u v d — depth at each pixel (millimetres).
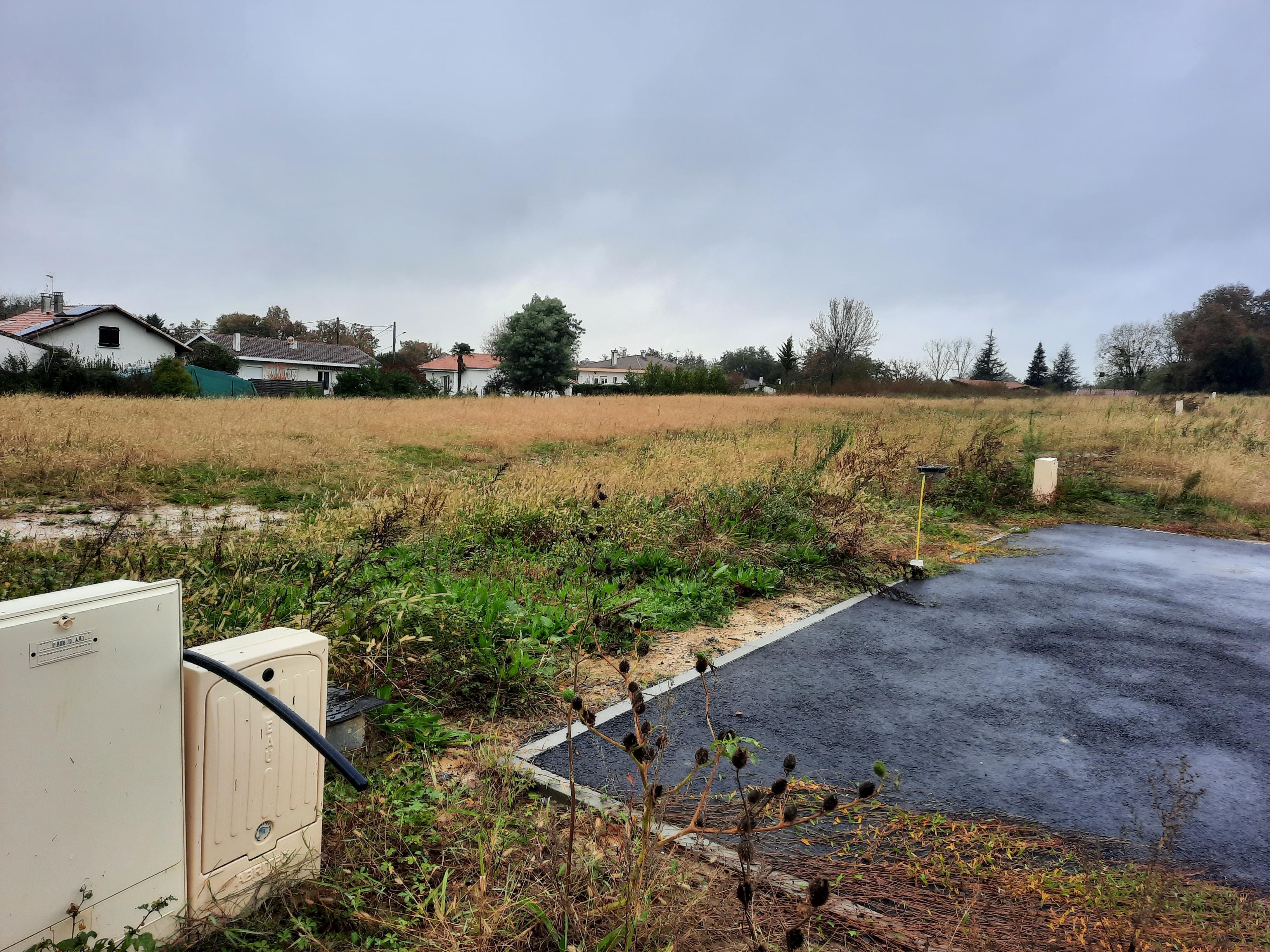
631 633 5742
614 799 3326
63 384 31219
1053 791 3656
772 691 4805
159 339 49750
